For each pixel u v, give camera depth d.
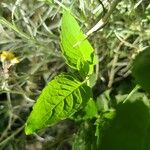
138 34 0.23
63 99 0.16
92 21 0.21
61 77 0.16
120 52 0.23
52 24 0.25
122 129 0.10
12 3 0.25
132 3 0.21
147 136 0.10
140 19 0.21
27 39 0.24
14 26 0.22
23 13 0.24
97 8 0.21
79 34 0.16
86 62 0.17
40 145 0.26
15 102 0.27
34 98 0.26
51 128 0.25
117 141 0.10
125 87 0.23
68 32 0.16
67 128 0.25
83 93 0.16
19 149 0.26
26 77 0.24
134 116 0.10
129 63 0.23
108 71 0.24
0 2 0.25
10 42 0.26
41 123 0.15
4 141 0.24
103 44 0.23
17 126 0.27
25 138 0.26
